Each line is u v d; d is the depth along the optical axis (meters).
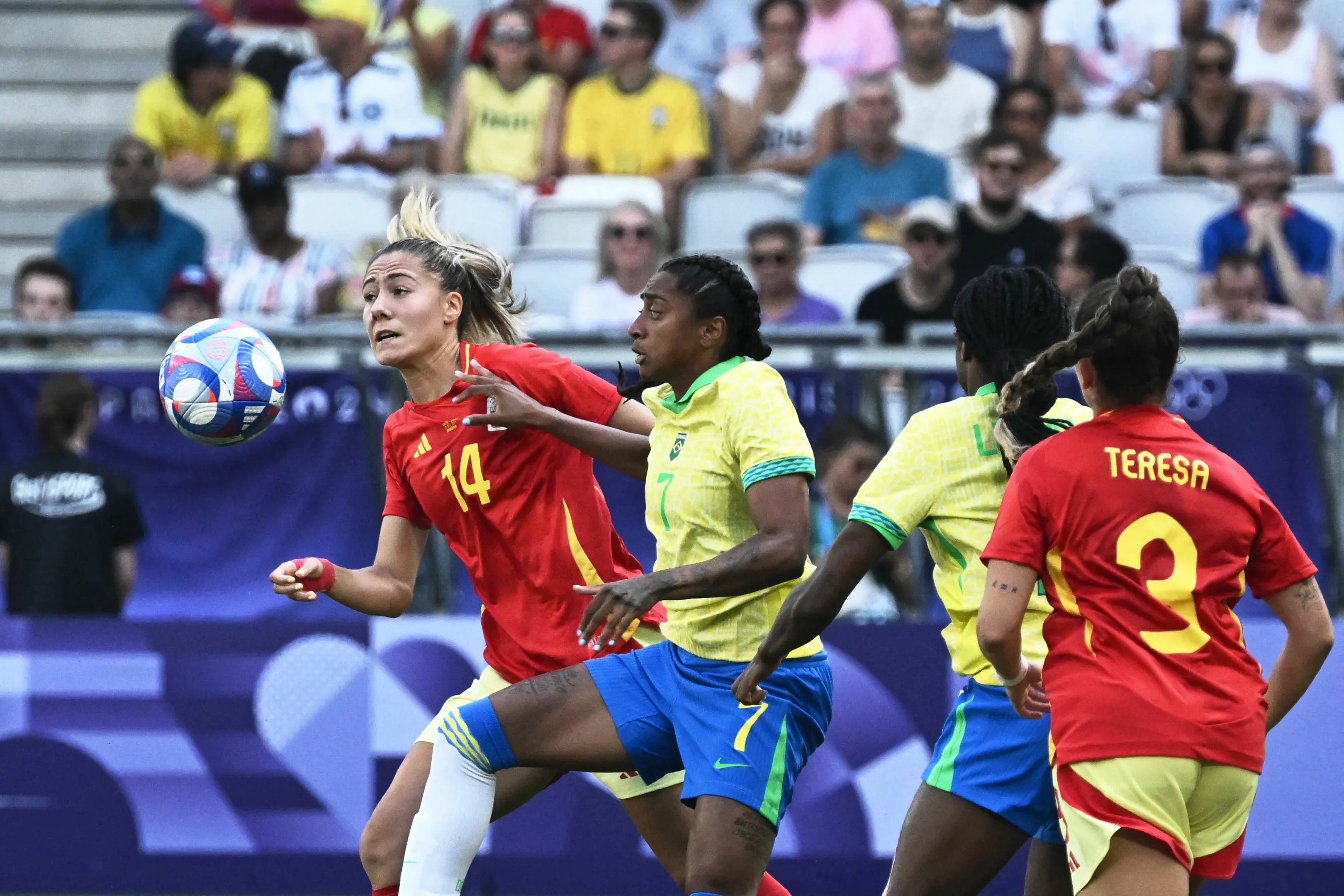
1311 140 33.53
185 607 23.33
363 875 21.33
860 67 34.03
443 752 13.27
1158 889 11.13
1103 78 34.00
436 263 14.35
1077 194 30.20
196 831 21.48
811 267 28.78
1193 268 29.02
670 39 35.41
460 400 13.45
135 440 23.53
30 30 39.72
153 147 33.34
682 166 33.00
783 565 12.20
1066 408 13.25
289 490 23.23
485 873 21.28
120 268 30.25
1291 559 11.87
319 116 34.03
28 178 37.53
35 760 21.64
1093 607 11.42
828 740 21.16
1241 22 34.69
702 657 13.01
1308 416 22.14
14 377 23.61
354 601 14.30
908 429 12.77
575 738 13.11
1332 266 29.84
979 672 12.73
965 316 12.93
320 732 21.55
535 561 14.28
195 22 34.28
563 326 25.62
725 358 13.09
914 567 22.31
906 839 12.95
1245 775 11.35
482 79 33.94
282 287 28.81
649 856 21.19
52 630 21.81
